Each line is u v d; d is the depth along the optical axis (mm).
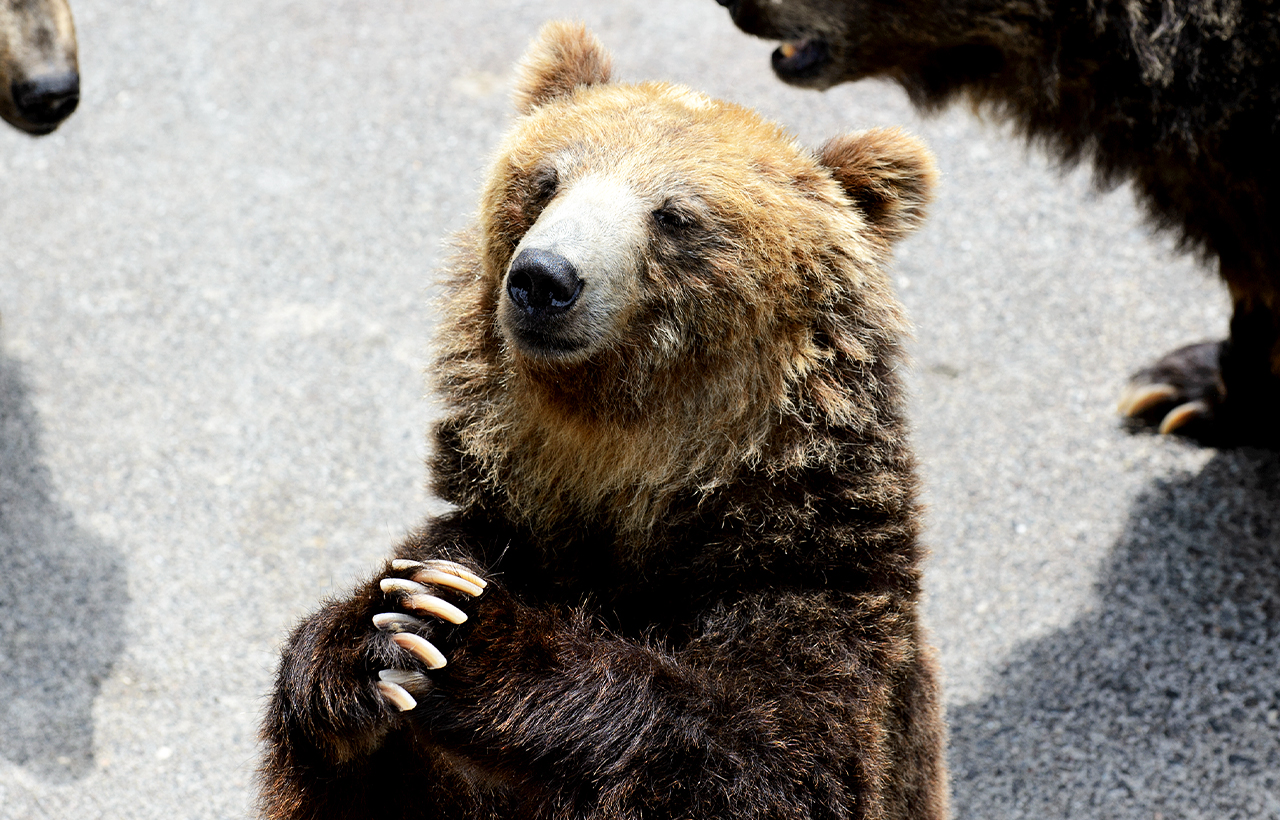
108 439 11039
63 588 9906
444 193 13289
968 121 13766
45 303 12211
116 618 9742
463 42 14977
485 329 6449
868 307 6344
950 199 13125
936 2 8930
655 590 6453
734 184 6004
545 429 6418
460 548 6363
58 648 9516
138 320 12078
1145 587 9805
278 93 14430
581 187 5898
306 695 5664
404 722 6105
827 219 6297
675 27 14914
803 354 6215
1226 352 10445
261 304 12250
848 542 6074
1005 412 11180
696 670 5730
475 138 13844
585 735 5445
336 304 12250
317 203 13227
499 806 6539
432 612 5488
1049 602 9805
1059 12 8828
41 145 13852
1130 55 8836
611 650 5609
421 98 14320
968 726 9117
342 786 6086
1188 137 8898
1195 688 9164
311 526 10398
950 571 10055
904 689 6492
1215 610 9602
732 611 6043
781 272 6066
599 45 7016
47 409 11258
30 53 10016
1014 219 12891
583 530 6621
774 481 6203
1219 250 9852
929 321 11992
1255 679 9148
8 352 11742
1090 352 11656
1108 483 10586
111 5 15500
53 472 10750
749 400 6219
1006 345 11758
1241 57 8578
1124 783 8711
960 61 9438
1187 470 10656
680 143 6074
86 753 8898
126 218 13070
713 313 6027
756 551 6148
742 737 5484
